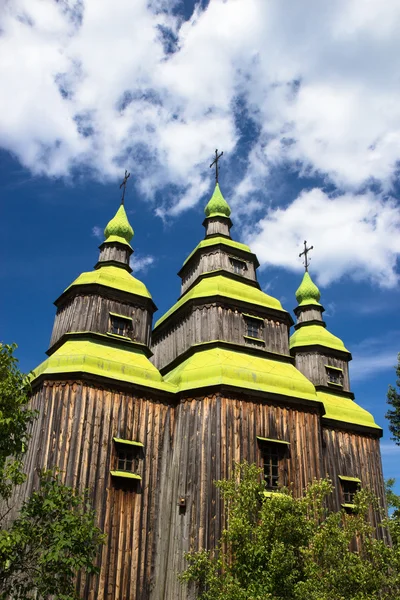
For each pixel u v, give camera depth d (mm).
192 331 27484
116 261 30188
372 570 15438
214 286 28469
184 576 18953
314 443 24625
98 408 22266
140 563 20922
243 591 15836
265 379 24766
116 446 22078
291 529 17016
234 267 31484
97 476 21203
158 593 20828
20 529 13133
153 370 24656
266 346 28000
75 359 22859
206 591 18781
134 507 21609
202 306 27922
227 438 22672
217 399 23219
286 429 24219
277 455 23625
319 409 25531
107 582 19922
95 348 24547
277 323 29141
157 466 22828
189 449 22844
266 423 23859
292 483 22594
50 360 23031
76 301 26312
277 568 15898
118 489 21531
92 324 25625
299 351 35250
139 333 26766
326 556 16281
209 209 34625
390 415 31609
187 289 32562
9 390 15039
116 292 26984
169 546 21625
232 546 18188
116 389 23016
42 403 21812
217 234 32906
